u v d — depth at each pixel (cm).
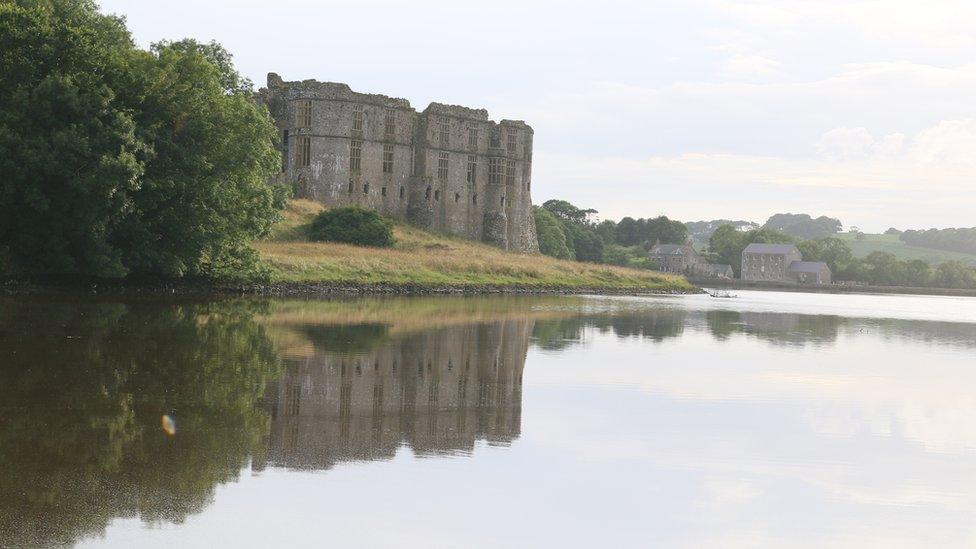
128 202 5059
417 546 1426
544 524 1563
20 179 4697
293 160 12769
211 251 5894
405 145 13575
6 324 3506
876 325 6906
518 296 8681
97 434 1919
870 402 2931
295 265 7456
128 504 1510
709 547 1499
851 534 1594
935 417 2702
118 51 5550
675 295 11656
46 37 4903
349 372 2980
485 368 3288
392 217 13362
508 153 14850
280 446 1952
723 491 1811
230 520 1474
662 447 2145
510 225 14962
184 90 5569
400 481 1758
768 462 2058
